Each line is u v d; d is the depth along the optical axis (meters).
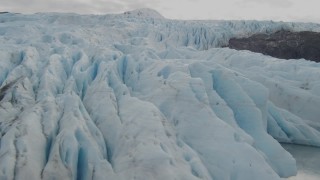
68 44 28.92
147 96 18.62
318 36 43.81
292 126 21.69
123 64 21.95
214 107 18.20
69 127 14.76
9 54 22.62
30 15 46.72
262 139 17.59
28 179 12.62
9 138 13.85
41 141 14.30
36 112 15.60
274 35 47.16
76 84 20.06
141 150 14.00
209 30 49.09
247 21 55.03
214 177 14.53
